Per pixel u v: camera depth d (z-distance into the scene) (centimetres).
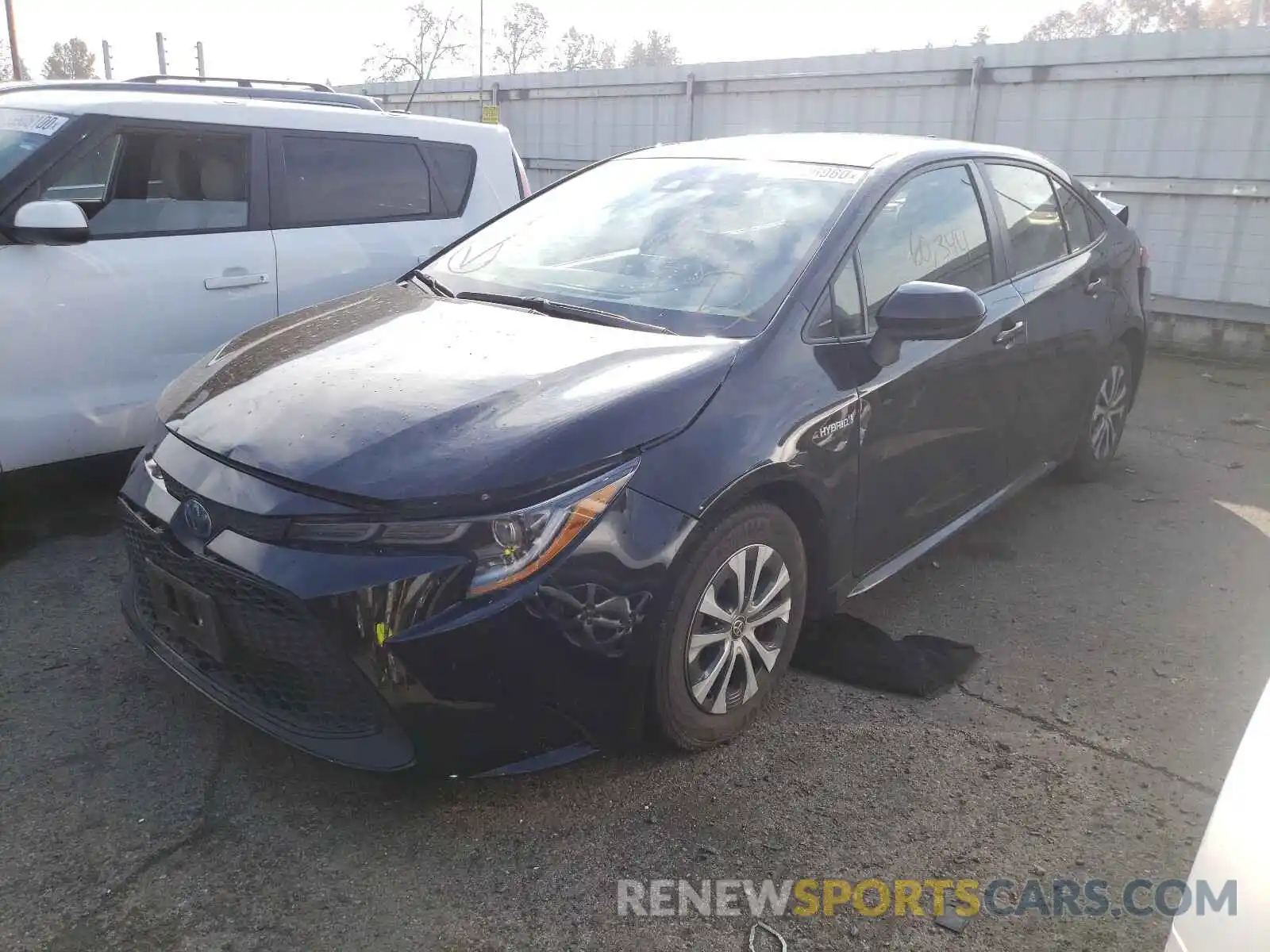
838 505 298
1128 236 506
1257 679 329
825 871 238
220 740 280
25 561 394
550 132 1203
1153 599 388
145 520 260
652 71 1084
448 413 243
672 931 219
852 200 329
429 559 221
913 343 328
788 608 293
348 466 230
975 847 247
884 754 283
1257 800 148
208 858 236
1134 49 803
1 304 384
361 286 500
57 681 307
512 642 225
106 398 418
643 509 242
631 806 258
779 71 989
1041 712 307
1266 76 756
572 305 317
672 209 353
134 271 422
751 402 269
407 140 532
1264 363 813
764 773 273
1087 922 224
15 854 234
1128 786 272
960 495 371
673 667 256
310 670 233
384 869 234
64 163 411
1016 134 875
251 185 467
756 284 304
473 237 395
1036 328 400
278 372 278
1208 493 510
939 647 345
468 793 261
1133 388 529
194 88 525
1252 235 791
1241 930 141
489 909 223
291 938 214
